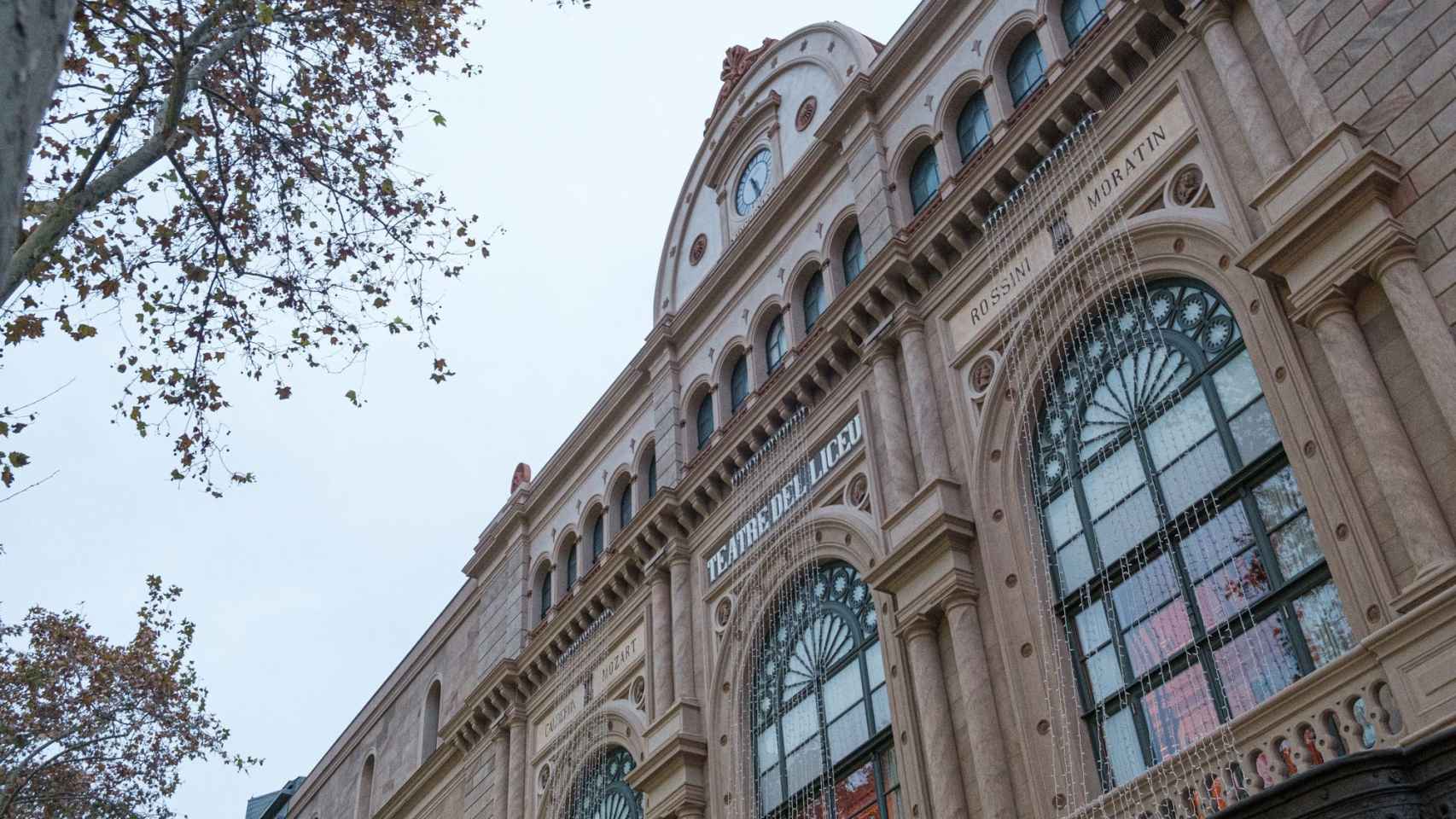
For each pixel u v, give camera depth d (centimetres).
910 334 2441
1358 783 1189
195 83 1560
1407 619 1431
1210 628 1783
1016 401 2195
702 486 2927
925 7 2705
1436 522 1502
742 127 3388
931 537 2164
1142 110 2117
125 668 2942
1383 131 1720
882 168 2678
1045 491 2127
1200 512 1847
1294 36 1870
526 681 3450
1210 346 1919
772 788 2511
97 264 1833
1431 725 1362
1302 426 1714
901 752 2166
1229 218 1908
